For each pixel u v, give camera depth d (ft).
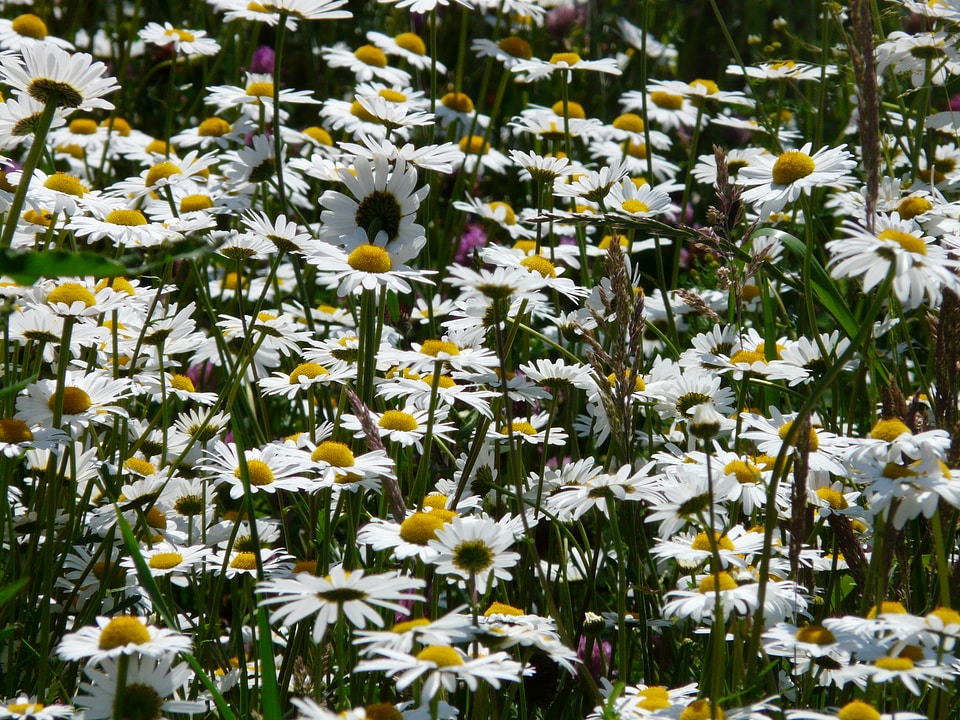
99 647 7.14
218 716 9.45
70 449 9.87
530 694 10.81
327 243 10.82
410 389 10.44
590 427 13.39
